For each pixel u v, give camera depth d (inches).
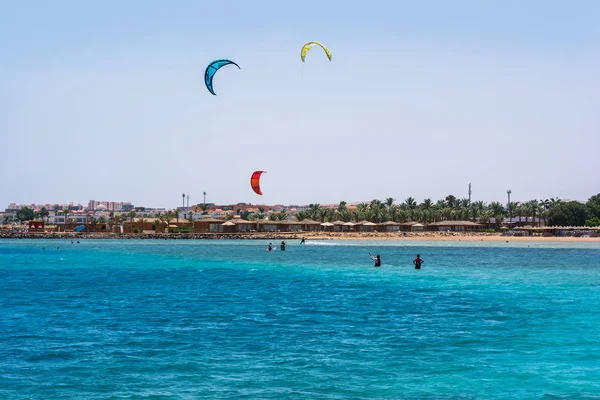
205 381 804.0
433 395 740.7
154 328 1199.6
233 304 1566.2
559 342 1042.1
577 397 729.0
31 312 1437.0
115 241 7824.8
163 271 2829.7
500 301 1603.1
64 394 748.6
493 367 870.4
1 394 748.0
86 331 1166.3
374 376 825.5
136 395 743.7
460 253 4603.8
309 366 881.5
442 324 1236.5
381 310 1443.2
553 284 2090.3
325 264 3260.3
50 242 7628.0
